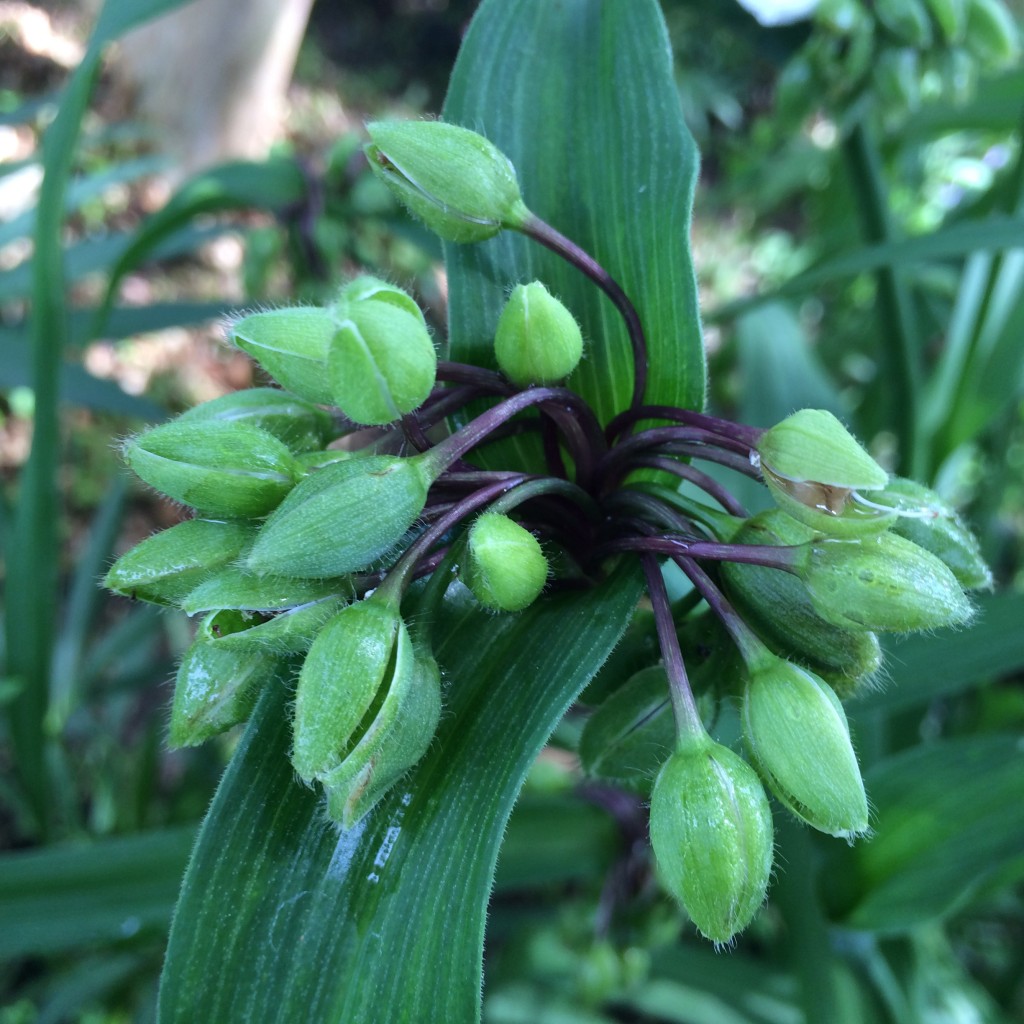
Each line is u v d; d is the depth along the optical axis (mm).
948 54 141
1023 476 263
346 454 81
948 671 119
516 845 138
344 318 71
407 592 82
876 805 122
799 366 201
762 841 73
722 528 83
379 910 80
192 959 80
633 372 96
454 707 83
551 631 84
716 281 392
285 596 75
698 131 497
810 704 74
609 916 146
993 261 165
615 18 94
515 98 97
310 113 457
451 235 88
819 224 262
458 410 92
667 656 78
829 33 140
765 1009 189
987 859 116
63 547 296
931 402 189
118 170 240
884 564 73
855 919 123
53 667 209
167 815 211
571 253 86
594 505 85
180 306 209
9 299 219
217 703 78
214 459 75
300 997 79
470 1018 75
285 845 82
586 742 86
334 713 71
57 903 127
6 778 235
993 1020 201
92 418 316
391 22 511
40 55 416
